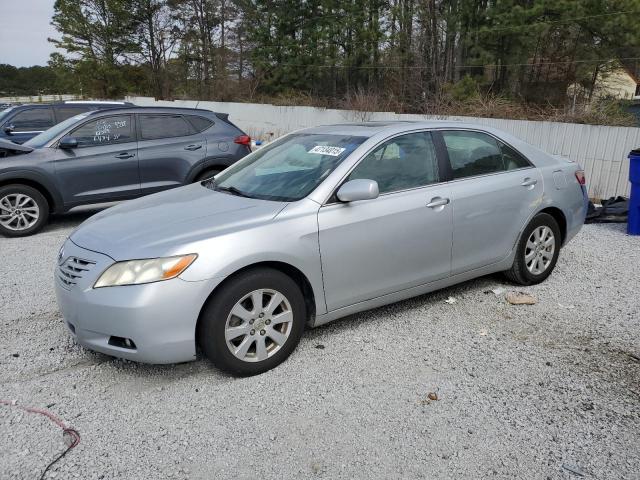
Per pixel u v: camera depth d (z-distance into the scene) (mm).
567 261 6102
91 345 3424
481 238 4629
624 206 8344
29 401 3311
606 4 20453
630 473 2668
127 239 3488
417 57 25656
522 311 4633
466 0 22250
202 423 3086
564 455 2801
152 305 3203
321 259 3740
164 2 45906
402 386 3455
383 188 4102
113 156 7699
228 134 8531
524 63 22219
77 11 46750
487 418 3113
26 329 4348
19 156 7250
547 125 12273
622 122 12328
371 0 27953
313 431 3010
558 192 5184
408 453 2824
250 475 2672
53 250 6680
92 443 2916
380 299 4156
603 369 3652
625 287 5227
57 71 49750
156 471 2699
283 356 3691
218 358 3430
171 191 4676
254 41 35219
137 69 49094
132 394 3391
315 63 30906
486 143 4840
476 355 3855
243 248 3414
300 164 4250
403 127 4398
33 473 2680
